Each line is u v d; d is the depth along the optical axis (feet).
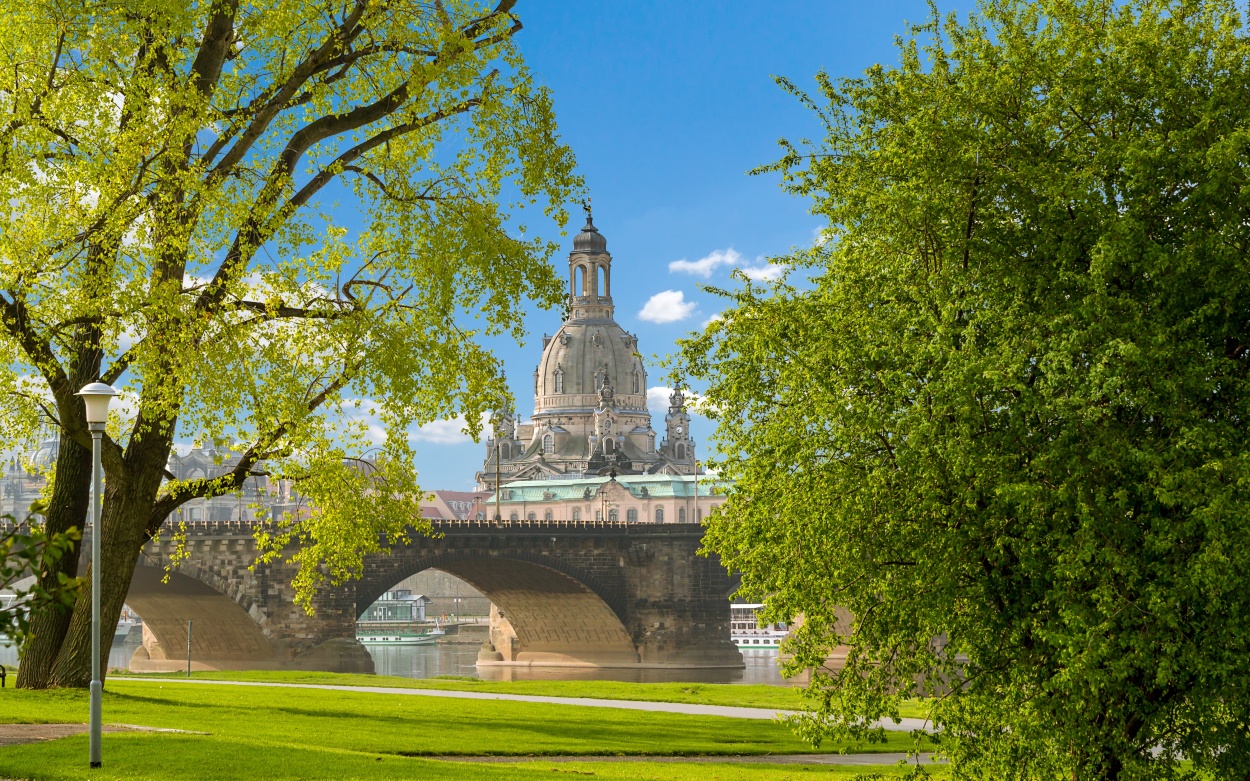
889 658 88.69
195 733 96.53
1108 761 80.89
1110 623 71.87
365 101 133.49
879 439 83.20
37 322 116.37
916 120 81.82
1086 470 73.92
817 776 103.91
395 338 123.95
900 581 80.84
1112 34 85.20
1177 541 75.92
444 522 450.30
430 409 130.62
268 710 135.13
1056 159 82.48
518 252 127.75
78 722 104.32
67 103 110.32
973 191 81.56
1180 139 77.56
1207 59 85.05
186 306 113.39
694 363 95.40
